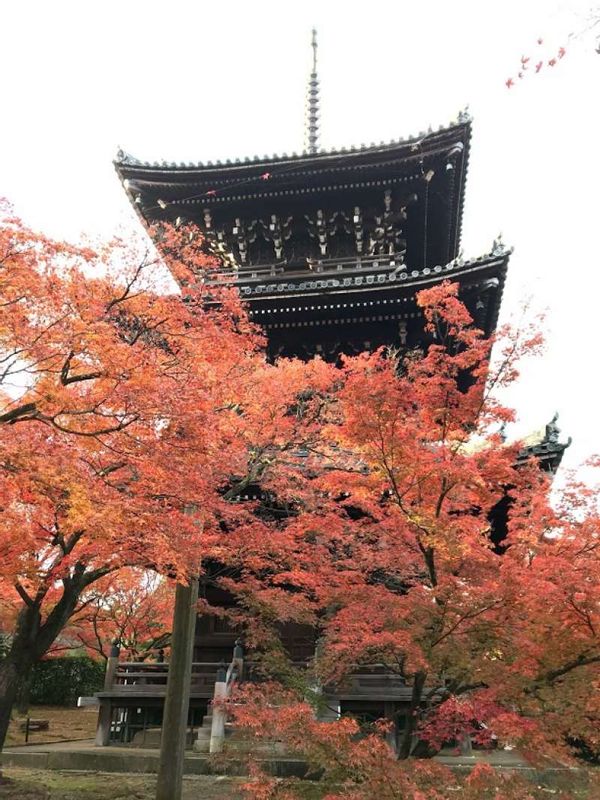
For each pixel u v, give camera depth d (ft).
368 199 75.97
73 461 25.54
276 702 27.27
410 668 24.21
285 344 69.36
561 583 23.75
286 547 38.45
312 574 35.76
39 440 25.45
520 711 22.98
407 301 62.59
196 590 38.65
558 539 28.68
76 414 26.12
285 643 56.08
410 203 77.46
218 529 41.42
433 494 28.17
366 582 34.22
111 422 27.58
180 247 35.63
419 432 26.81
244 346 33.65
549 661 24.25
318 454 42.96
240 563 41.14
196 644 58.34
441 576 26.55
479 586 25.45
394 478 27.53
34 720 82.28
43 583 35.63
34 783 38.22
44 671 107.45
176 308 28.86
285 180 73.67
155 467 28.14
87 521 26.12
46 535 36.19
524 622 24.58
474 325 67.72
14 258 23.77
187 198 76.69
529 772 29.55
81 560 35.32
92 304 26.09
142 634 90.53
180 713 34.73
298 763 37.04
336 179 73.67
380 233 76.07
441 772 20.24
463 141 70.54
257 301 63.41
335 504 39.52
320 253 79.41
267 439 40.32
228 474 40.47
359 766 20.22
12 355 25.49
